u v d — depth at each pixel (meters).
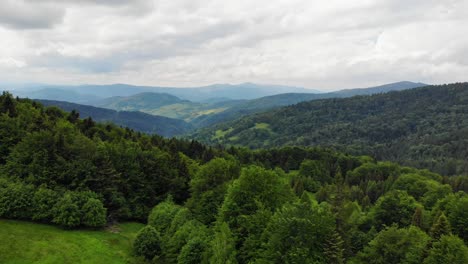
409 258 33.50
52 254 44.00
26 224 50.66
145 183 70.31
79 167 60.59
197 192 55.41
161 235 50.28
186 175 79.62
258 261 30.69
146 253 46.72
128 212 62.94
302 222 31.02
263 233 33.19
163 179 73.75
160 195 72.69
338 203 51.81
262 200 39.91
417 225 48.97
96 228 55.69
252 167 43.62
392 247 35.84
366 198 89.50
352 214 58.62
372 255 37.19
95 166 62.28
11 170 56.91
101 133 91.44
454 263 30.16
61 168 59.25
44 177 56.59
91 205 54.25
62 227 52.62
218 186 53.31
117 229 57.62
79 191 58.16
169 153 87.56
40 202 52.22
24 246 44.44
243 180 41.53
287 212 33.06
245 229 37.44
